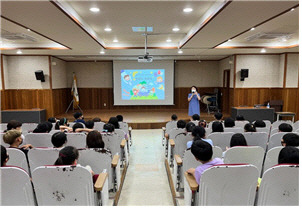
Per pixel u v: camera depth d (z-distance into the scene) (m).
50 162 2.32
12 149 2.26
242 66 7.85
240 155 2.25
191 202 1.72
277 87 7.91
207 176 1.50
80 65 9.93
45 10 3.05
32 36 5.47
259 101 7.96
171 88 9.51
